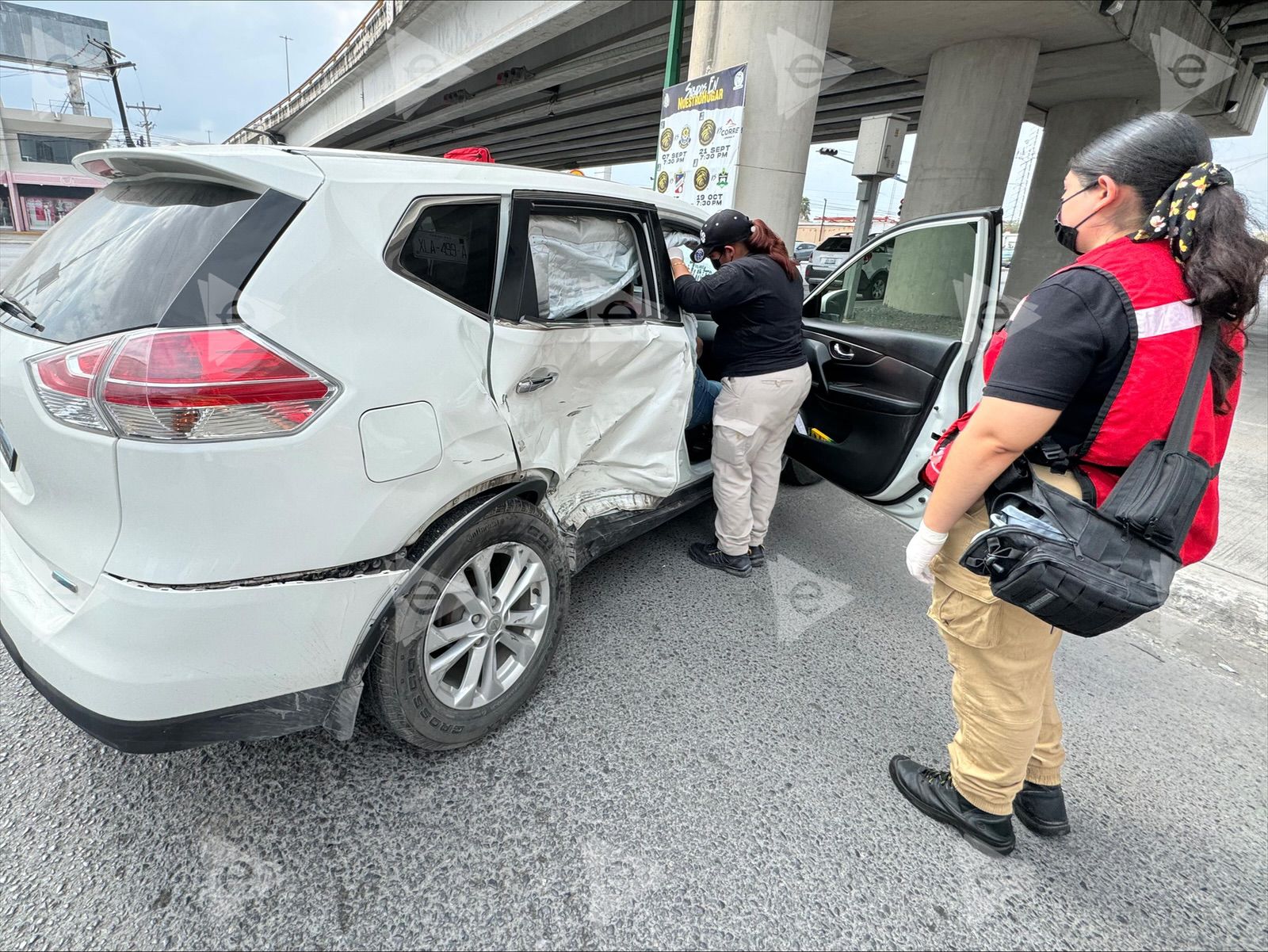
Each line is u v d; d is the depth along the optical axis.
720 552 2.97
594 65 10.62
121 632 1.27
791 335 2.59
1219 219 1.14
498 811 1.72
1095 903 1.61
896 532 3.55
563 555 2.05
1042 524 1.29
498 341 1.72
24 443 1.35
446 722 1.78
